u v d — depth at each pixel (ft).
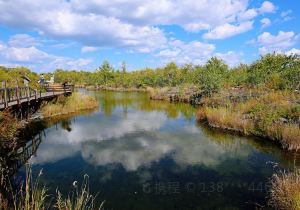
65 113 80.69
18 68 131.64
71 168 35.27
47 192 27.30
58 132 56.13
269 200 24.73
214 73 96.27
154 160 38.65
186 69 162.61
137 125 64.03
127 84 210.38
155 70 215.72
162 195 27.43
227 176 31.99
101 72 237.86
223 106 72.59
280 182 24.57
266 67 92.68
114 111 86.99
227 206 24.75
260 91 84.17
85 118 73.26
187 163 37.11
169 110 88.58
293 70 80.02
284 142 42.01
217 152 41.86
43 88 90.07
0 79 81.61
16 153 39.50
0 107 43.55
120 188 29.14
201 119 68.18
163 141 49.11
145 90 193.88
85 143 47.75
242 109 63.77
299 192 21.67
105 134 54.75
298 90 75.92
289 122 47.52
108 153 41.98
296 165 34.37
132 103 110.32
